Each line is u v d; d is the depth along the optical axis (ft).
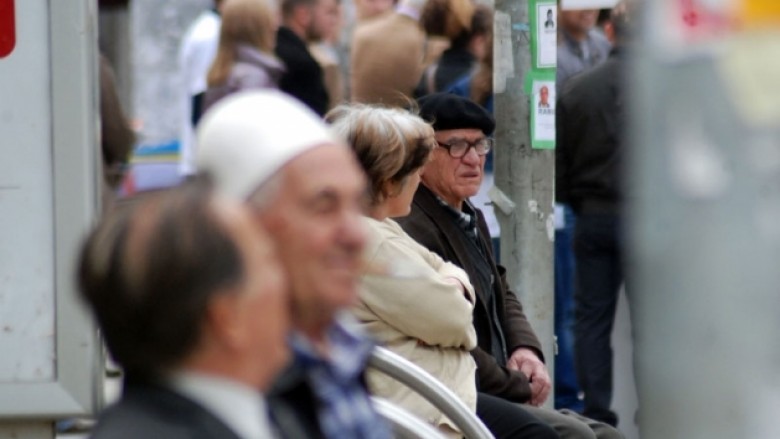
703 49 15.12
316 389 26.86
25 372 37.91
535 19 63.10
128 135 71.87
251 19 82.99
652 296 15.39
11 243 37.73
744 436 15.01
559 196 79.15
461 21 80.02
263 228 25.76
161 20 89.20
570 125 77.00
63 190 37.63
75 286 20.59
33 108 37.60
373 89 81.20
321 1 84.23
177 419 19.74
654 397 15.38
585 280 77.51
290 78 83.92
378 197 45.98
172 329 19.67
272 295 20.34
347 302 26.43
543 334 63.98
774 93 14.93
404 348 44.78
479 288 53.11
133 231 19.98
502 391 51.70
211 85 83.97
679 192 15.26
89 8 37.60
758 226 15.05
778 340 15.03
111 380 42.11
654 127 15.35
